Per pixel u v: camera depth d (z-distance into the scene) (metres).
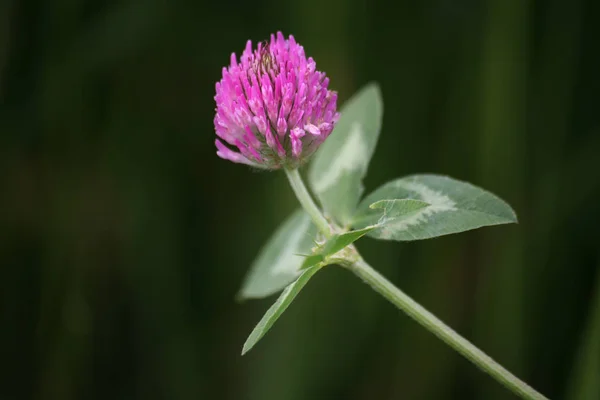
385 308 0.52
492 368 0.38
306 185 0.52
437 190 0.40
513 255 0.50
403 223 0.39
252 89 0.39
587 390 0.44
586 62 0.52
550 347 0.51
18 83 0.52
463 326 0.52
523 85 0.50
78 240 0.53
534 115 0.52
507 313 0.50
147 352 0.53
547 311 0.51
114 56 0.52
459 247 0.52
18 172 0.53
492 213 0.39
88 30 0.52
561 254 0.51
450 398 0.51
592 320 0.45
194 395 0.52
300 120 0.39
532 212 0.51
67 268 0.52
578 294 0.51
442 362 0.51
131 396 0.53
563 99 0.52
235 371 0.53
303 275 0.39
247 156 0.40
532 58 0.52
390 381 0.51
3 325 0.52
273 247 0.44
